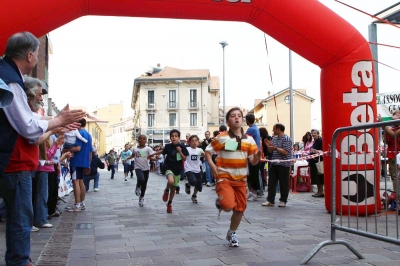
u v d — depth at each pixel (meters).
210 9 6.87
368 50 7.24
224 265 3.99
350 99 7.09
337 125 7.14
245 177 4.86
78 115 3.39
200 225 6.38
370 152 6.21
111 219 7.15
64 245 4.97
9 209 3.39
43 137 3.49
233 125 4.80
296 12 6.87
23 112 3.13
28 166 3.37
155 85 62.03
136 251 4.63
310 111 52.94
